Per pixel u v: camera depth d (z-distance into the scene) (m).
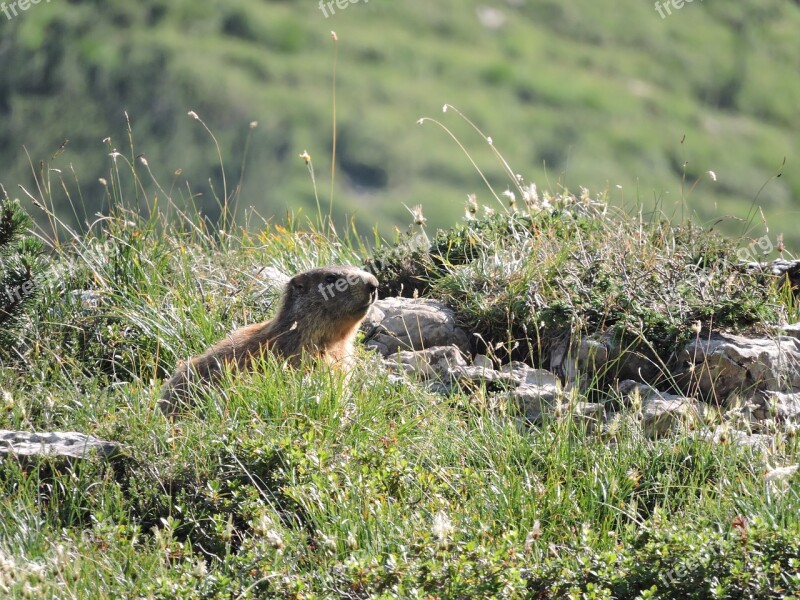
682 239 32.06
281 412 24.19
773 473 21.11
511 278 30.20
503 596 18.16
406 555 19.28
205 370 27.27
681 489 21.91
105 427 24.41
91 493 22.33
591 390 26.95
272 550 19.72
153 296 31.67
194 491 22.42
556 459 22.75
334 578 18.91
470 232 32.69
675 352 27.45
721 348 26.86
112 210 36.03
